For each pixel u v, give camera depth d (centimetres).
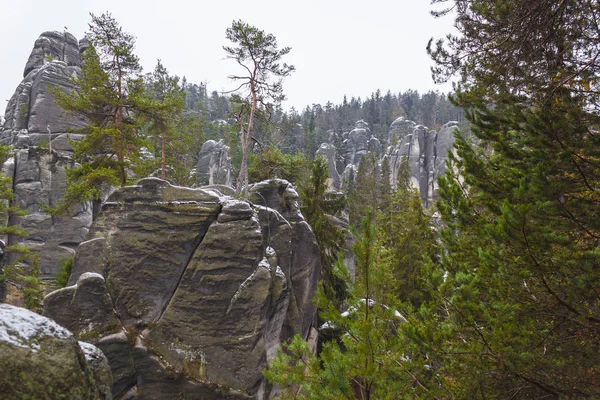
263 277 1577
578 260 518
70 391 400
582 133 584
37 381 379
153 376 1393
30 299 2478
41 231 3431
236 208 1641
